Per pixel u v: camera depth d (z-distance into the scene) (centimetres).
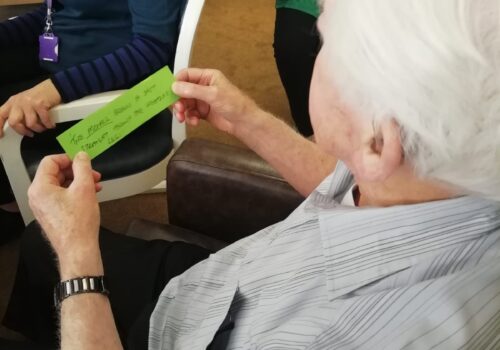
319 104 58
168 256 105
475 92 44
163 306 90
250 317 72
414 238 55
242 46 256
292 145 96
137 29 118
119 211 173
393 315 53
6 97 138
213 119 97
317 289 64
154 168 132
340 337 56
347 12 49
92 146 83
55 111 113
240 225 114
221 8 282
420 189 56
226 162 110
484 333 50
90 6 124
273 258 74
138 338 93
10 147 116
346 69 50
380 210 58
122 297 100
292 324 61
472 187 50
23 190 124
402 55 45
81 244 72
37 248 106
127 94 84
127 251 105
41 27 146
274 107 223
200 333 77
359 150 56
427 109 46
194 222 117
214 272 88
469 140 46
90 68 114
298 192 103
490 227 53
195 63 242
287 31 174
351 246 59
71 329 68
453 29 43
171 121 135
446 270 54
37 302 109
